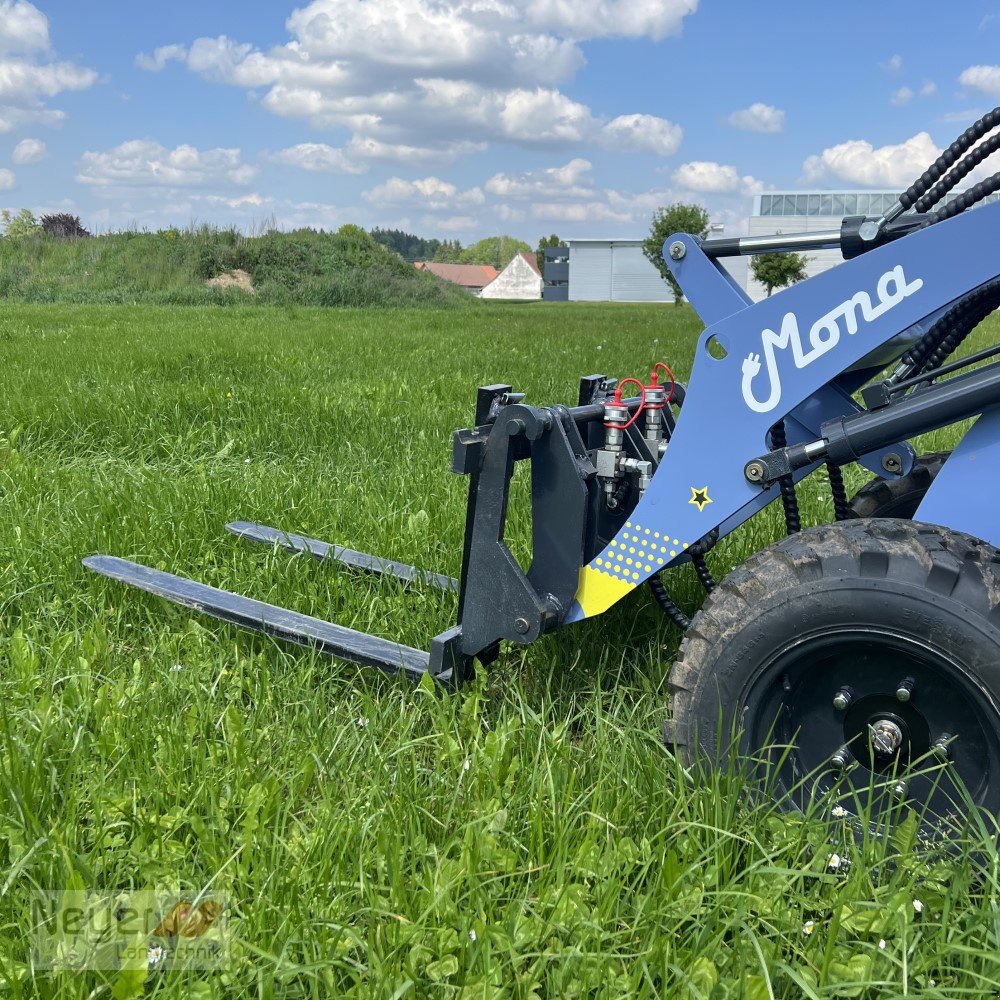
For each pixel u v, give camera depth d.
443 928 2.03
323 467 6.12
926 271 2.33
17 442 6.75
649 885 2.20
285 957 1.95
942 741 2.29
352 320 21.73
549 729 2.96
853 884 2.12
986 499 2.39
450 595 3.84
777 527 4.56
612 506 3.17
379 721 2.99
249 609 3.53
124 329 16.72
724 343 2.55
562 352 13.69
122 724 2.86
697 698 2.45
